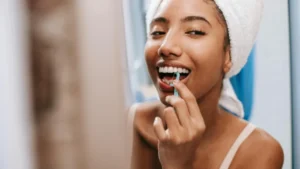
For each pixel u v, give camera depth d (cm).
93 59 14
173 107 55
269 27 85
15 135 14
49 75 14
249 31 67
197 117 56
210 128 73
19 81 14
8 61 14
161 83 64
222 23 64
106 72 14
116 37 15
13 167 14
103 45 14
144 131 83
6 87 14
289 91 88
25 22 13
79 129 14
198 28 61
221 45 65
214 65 64
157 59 64
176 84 57
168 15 62
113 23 15
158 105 86
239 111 83
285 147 89
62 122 14
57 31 14
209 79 65
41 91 14
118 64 15
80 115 14
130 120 84
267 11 85
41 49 14
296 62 87
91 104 14
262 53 86
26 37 14
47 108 14
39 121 14
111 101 15
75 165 14
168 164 58
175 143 54
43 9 13
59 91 14
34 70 14
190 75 63
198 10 61
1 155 15
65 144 14
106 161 15
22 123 14
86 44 14
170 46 60
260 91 87
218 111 75
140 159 83
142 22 90
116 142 15
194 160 71
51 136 14
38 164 14
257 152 71
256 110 87
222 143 73
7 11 14
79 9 14
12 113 14
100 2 14
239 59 70
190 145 56
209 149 73
